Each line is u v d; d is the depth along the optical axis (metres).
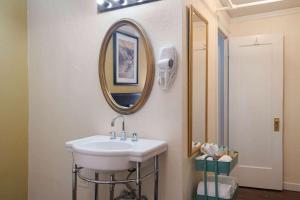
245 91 3.20
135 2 1.82
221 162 1.75
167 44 1.71
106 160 1.42
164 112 1.72
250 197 2.84
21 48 2.32
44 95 2.29
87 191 2.05
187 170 1.75
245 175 3.18
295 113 3.09
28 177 2.39
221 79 3.30
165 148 1.68
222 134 3.28
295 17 3.07
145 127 1.79
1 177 2.17
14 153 2.27
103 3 1.93
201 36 2.09
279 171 3.04
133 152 1.42
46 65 2.27
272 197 2.84
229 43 3.27
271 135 3.08
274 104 3.07
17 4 2.29
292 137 3.10
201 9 2.11
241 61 3.22
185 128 1.72
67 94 2.16
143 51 1.76
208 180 1.93
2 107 2.17
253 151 3.16
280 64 3.04
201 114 2.10
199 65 2.04
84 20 2.06
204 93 2.17
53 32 2.23
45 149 2.29
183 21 1.70
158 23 1.74
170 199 1.69
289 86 3.11
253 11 3.16
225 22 3.09
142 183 1.79
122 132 1.78
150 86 1.76
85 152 1.45
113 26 1.89
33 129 2.36
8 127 2.22
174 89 1.69
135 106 1.80
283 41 3.06
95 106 2.02
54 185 2.24
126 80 1.85
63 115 2.19
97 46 2.00
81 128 2.10
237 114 3.24
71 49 2.13
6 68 2.20
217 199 1.74
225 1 2.62
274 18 3.16
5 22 2.19
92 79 2.03
